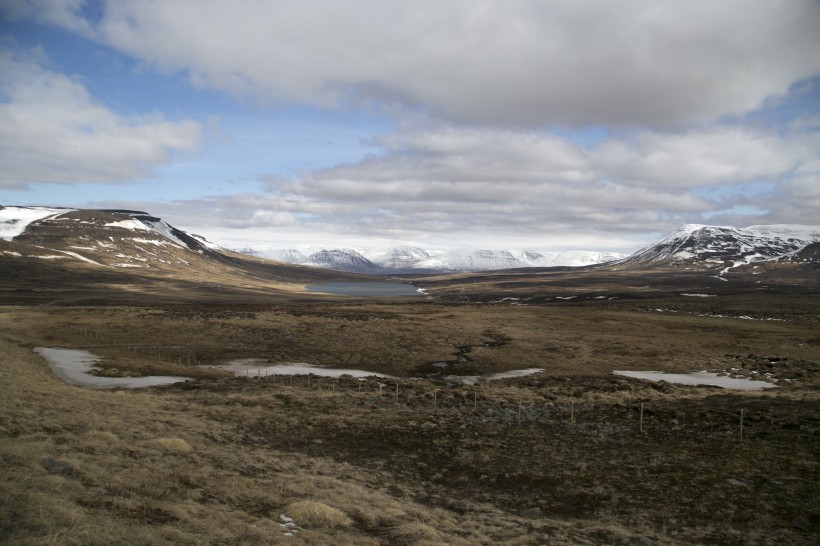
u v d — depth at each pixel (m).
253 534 15.07
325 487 22.11
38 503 13.35
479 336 86.19
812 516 21.23
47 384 39.78
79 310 97.50
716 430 33.09
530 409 41.44
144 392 44.38
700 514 21.78
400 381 55.12
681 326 100.44
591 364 68.12
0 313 89.81
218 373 57.12
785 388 54.91
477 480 26.23
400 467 27.88
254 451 26.86
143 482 17.83
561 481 25.89
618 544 18.66
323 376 57.19
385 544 16.61
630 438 32.69
